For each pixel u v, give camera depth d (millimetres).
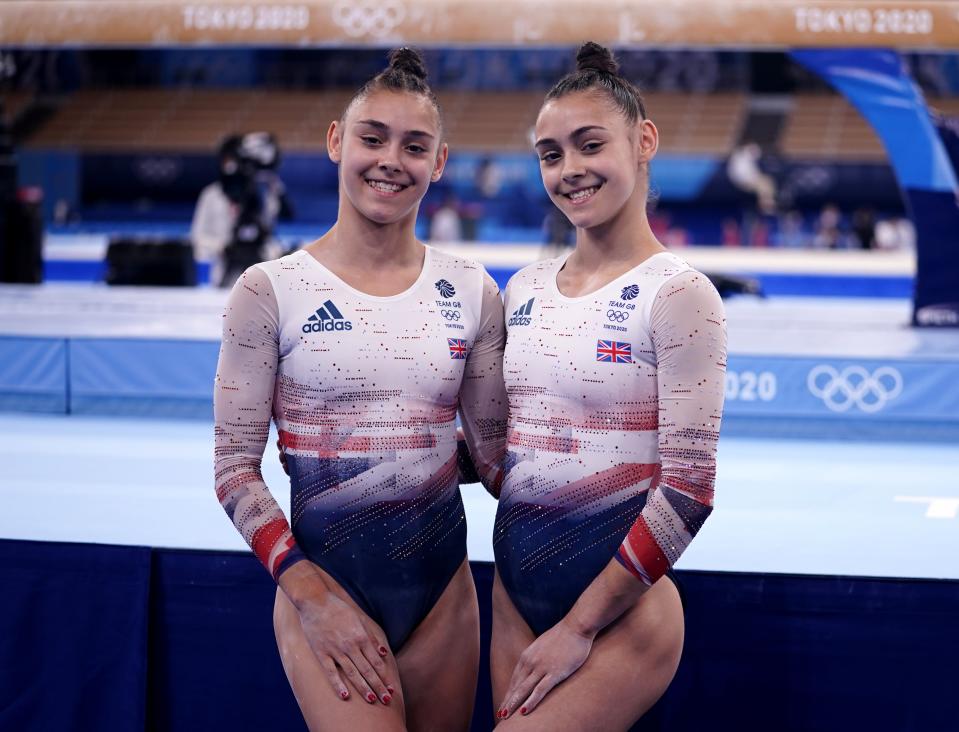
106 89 17250
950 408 5148
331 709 1915
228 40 5762
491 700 2557
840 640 2486
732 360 5250
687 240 16078
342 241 2090
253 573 2557
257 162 8117
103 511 3410
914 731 2496
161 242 8859
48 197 16000
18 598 2605
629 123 1992
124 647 2582
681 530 1867
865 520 3469
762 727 2529
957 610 2453
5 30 5840
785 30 5609
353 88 17484
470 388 2189
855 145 16391
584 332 1976
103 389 5473
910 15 5531
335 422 2039
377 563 2043
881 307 9391
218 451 2045
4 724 2631
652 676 1968
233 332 2027
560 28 5680
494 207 15664
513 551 2066
